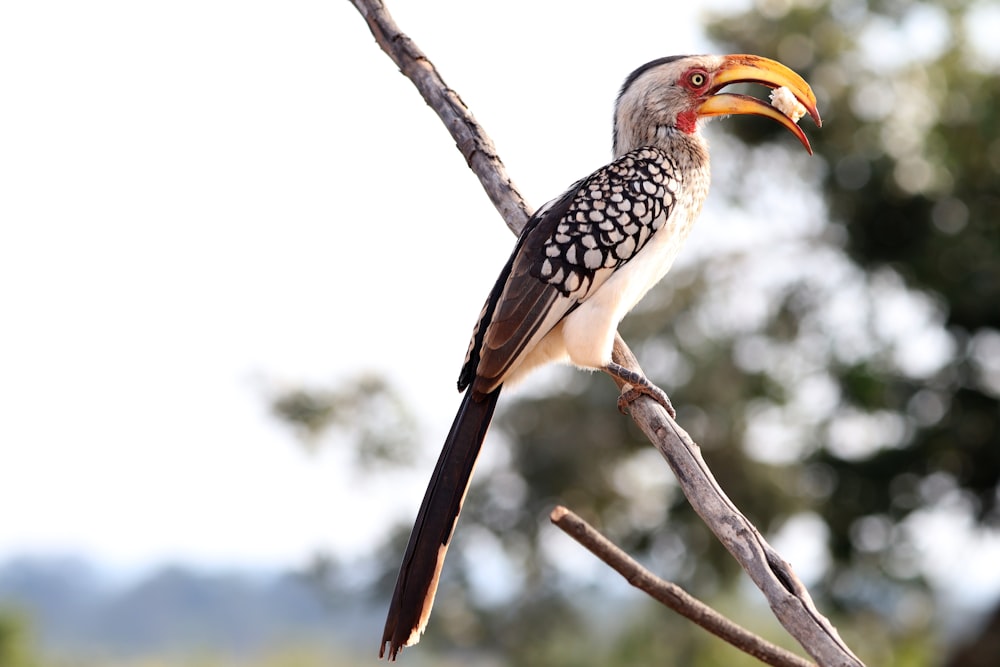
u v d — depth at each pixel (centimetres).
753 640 457
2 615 2173
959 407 1505
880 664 1577
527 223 532
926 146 1509
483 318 527
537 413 1524
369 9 566
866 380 1527
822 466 1523
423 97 559
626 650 1538
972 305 1470
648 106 572
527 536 1532
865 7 1499
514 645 1520
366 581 1524
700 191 569
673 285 1516
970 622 1488
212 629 4709
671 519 1505
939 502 1524
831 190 1530
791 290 1556
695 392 1478
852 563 1526
